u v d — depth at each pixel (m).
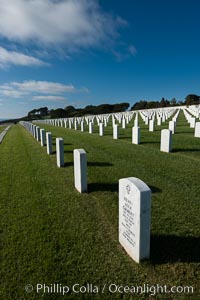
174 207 4.21
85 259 3.00
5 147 13.50
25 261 3.02
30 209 4.58
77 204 4.68
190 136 12.55
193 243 3.15
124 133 16.27
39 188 5.80
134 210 2.79
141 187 2.69
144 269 2.75
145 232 2.77
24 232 3.72
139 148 10.18
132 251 2.95
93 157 8.75
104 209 4.38
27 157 9.86
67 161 8.59
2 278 2.75
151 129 16.34
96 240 3.41
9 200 5.10
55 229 3.77
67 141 14.12
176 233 3.39
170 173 6.25
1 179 6.72
